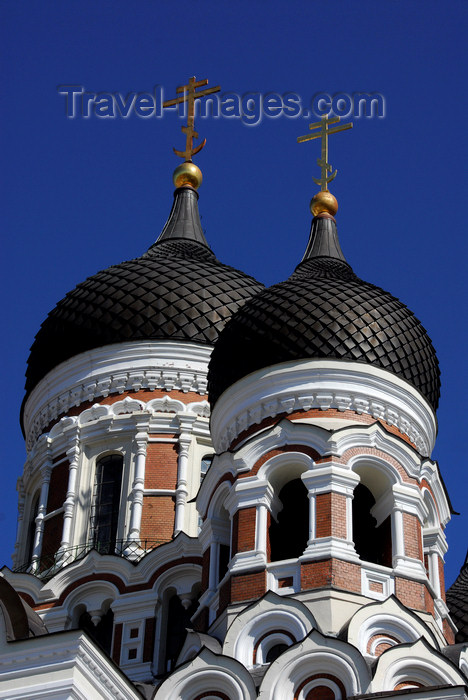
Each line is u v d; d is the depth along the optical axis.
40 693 35.91
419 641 39.03
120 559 47.38
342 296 46.03
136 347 52.25
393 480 43.16
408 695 36.72
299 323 45.12
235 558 41.75
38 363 53.50
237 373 45.31
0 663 36.47
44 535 50.31
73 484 50.38
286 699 38.19
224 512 44.03
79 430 51.28
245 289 54.31
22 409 54.56
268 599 40.19
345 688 38.12
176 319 52.69
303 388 44.19
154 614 46.28
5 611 37.31
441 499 45.41
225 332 46.56
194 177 60.62
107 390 51.94
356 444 43.12
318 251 51.66
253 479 42.88
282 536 43.25
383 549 42.69
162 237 58.41
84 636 36.66
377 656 39.44
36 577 47.88
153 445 50.94
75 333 52.78
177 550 47.00
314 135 55.34
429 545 44.53
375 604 40.00
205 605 42.78
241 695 38.38
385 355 45.16
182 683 38.91
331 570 40.59
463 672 41.06
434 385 46.81
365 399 44.31
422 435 45.53
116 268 54.62
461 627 49.78
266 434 43.44
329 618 39.75
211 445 51.28
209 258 57.16
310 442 43.00
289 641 39.72
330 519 41.50
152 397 51.69
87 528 49.88
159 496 50.12
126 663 45.50
